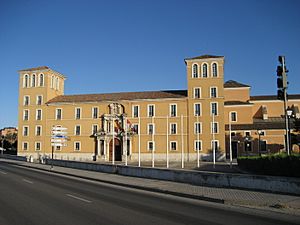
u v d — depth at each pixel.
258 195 17.22
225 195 17.34
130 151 76.06
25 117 86.88
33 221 10.66
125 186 23.75
